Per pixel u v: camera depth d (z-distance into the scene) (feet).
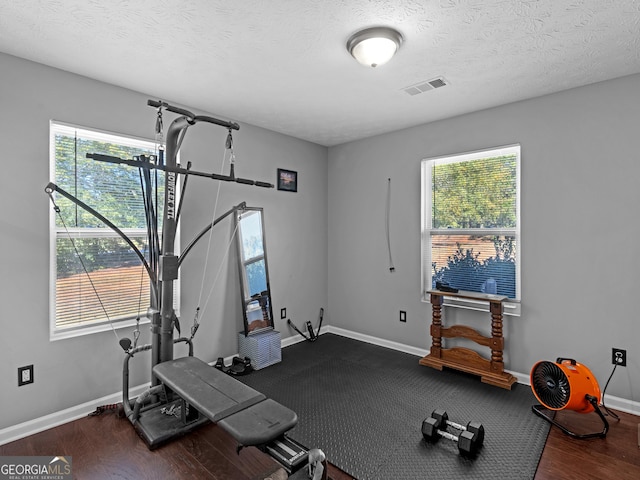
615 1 5.46
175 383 6.70
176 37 6.54
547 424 7.63
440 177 11.62
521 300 9.73
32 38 6.56
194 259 10.27
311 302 14.05
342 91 9.09
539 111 9.39
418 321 12.00
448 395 9.04
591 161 8.61
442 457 6.57
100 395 8.36
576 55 7.20
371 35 6.28
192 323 10.23
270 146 12.39
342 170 14.19
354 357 11.82
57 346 7.75
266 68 7.79
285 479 6.07
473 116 10.59
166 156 7.66
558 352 9.14
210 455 6.70
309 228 13.93
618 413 8.05
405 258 12.27
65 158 8.06
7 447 6.89
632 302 8.13
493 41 6.68
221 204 10.92
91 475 6.14
